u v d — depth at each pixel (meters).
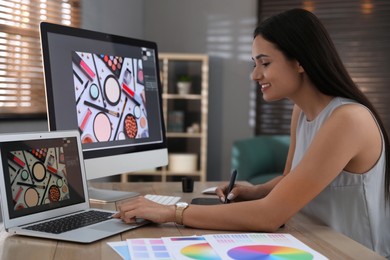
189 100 4.84
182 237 1.09
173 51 5.04
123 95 1.69
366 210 1.33
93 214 1.29
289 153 1.74
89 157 1.53
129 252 0.97
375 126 1.31
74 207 1.30
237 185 1.64
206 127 4.63
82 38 1.53
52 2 3.29
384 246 1.43
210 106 5.05
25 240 1.08
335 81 1.33
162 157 1.87
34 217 1.18
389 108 4.73
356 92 1.35
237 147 4.32
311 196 1.20
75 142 1.35
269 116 4.99
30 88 3.11
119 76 1.68
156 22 5.04
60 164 1.28
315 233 1.20
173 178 4.71
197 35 5.04
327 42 1.32
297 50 1.30
